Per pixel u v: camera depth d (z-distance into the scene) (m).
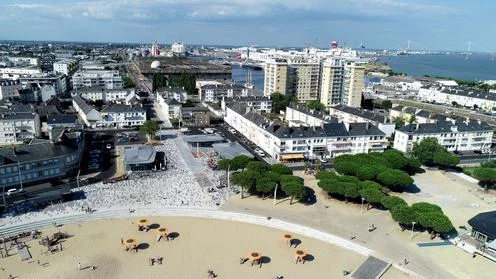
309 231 139.00
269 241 132.50
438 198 173.12
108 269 113.38
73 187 168.62
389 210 152.50
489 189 185.88
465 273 118.00
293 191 153.62
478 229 135.12
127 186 171.25
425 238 137.50
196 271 113.81
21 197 157.75
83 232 133.88
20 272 110.69
